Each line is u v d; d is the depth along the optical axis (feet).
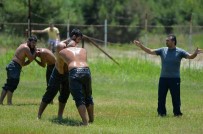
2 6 338.54
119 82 187.93
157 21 431.02
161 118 112.37
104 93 159.84
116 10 435.94
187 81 193.88
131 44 325.42
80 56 102.83
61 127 96.53
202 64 218.59
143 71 208.03
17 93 154.61
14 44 268.00
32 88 166.50
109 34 422.00
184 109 129.49
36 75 196.95
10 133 90.94
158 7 443.73
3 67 206.28
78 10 426.92
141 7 442.09
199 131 97.09
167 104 139.03
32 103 134.31
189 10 428.56
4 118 106.73
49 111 117.80
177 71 116.57
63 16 373.61
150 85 182.60
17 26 330.95
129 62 213.87
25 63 132.46
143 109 126.41
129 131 95.04
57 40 236.02
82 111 99.96
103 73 205.77
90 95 103.81
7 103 130.93
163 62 116.78
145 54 246.27
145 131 95.86
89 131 92.73
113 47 298.35
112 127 99.09
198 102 143.84
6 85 131.13
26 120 103.96
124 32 424.46
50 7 355.15
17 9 337.11
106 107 128.06
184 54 116.26
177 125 103.55
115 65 211.20
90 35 417.90
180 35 386.11
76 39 106.93
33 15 340.59
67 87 107.76
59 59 104.32
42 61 129.80
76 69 100.22
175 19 422.82
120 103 137.69
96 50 283.38
